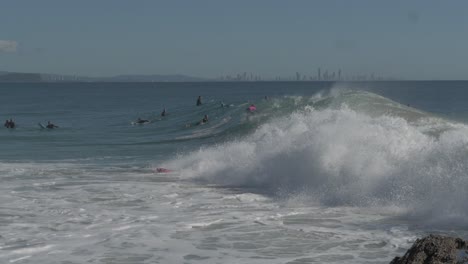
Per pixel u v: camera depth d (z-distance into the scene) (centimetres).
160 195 1419
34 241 955
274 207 1264
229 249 917
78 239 970
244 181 1620
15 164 2075
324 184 1430
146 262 848
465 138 1511
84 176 1750
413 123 2345
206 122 3644
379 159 1423
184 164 1933
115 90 19625
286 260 856
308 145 1582
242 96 11544
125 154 2448
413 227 1046
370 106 2667
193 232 1026
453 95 10638
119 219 1130
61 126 4394
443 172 1268
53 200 1337
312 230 1039
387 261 845
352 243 948
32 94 14638
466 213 1091
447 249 732
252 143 1941
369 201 1262
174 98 11144
